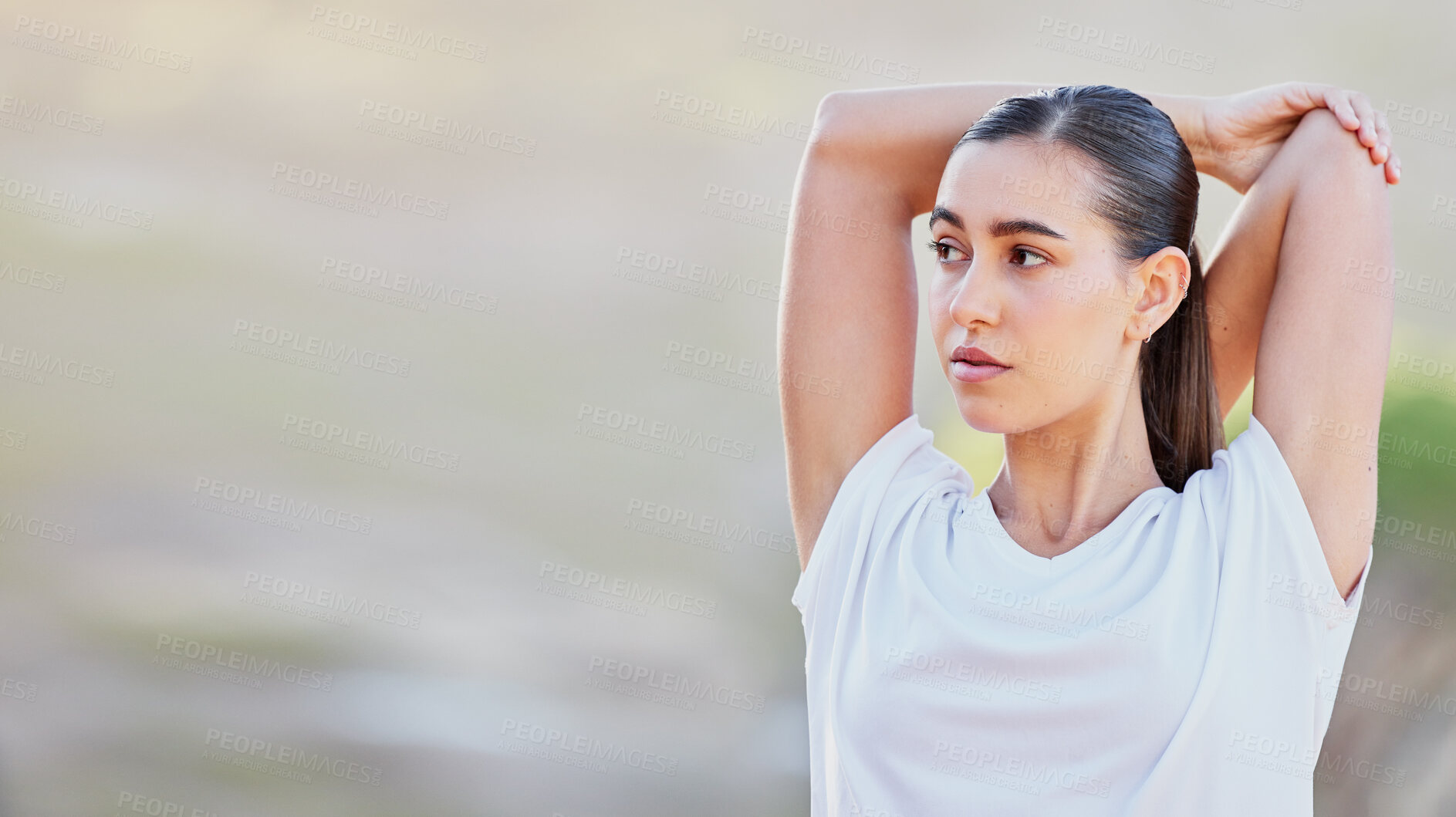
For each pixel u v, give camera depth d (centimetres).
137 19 3133
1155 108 378
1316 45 2038
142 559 1877
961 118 427
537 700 1505
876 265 432
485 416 2511
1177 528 377
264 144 3075
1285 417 388
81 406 2425
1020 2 2478
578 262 2867
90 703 1424
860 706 387
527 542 2030
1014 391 375
